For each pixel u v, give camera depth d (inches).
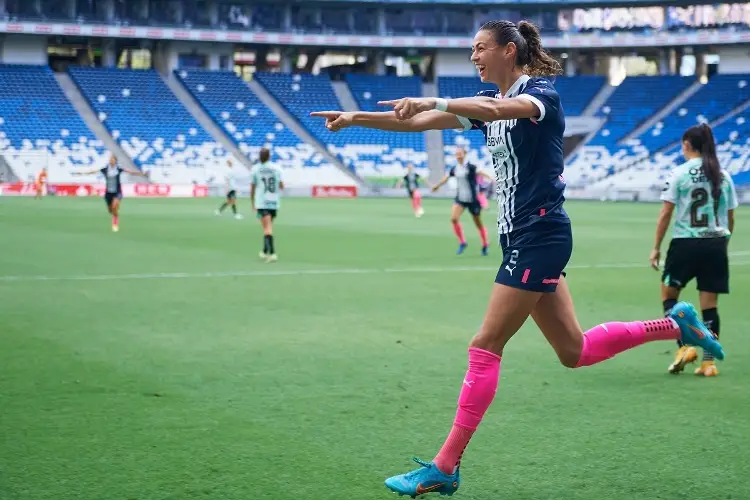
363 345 324.5
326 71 2687.0
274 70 2805.1
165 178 2043.6
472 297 455.8
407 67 2689.5
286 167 2146.9
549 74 177.2
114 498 168.2
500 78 175.9
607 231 998.4
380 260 651.5
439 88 2464.3
